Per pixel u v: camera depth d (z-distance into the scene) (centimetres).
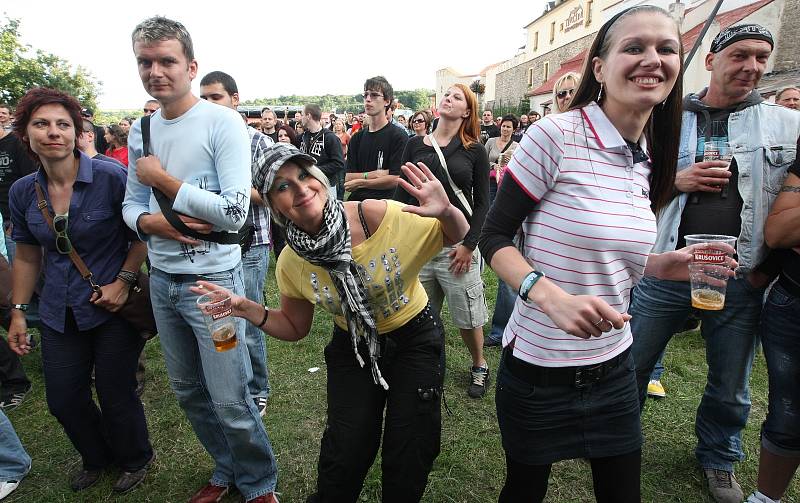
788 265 196
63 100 221
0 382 347
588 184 143
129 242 244
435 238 176
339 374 188
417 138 322
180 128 205
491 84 5256
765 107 220
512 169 149
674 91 156
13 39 3397
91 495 254
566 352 153
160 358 404
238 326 217
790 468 207
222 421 219
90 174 229
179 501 251
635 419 164
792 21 1176
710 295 178
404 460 177
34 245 256
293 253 182
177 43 197
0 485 243
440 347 189
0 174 454
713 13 241
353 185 433
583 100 155
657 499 246
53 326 231
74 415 244
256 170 158
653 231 150
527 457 163
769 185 213
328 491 179
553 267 148
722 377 239
